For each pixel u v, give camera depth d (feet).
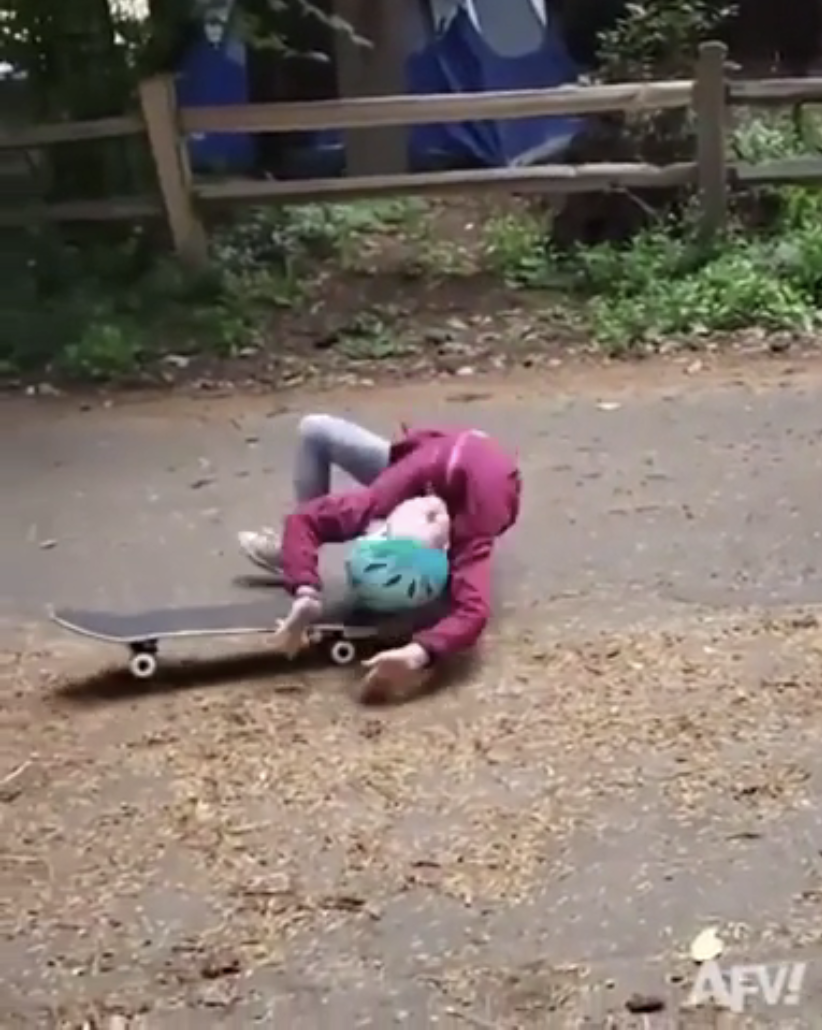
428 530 14.71
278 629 14.60
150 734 13.62
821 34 38.58
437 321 28.02
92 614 15.08
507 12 37.73
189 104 36.99
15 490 20.90
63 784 12.90
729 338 26.27
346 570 15.24
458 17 37.55
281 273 30.27
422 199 35.37
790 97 29.01
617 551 17.48
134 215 29.22
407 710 13.79
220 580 17.33
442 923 10.85
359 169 36.86
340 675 14.56
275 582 17.17
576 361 25.76
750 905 10.91
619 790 12.35
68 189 30.09
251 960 10.57
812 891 11.03
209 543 18.47
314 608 14.35
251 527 18.90
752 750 12.85
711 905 10.92
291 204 29.40
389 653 13.91
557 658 14.66
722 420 22.17
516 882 11.27
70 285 28.89
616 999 10.00
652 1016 9.83
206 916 11.07
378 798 12.41
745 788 12.29
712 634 15.07
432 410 23.54
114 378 26.04
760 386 23.71
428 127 37.17
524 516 18.71
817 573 16.63
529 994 10.07
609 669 14.38
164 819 12.29
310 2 36.99
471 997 10.07
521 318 27.86
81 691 14.62
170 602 16.80
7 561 18.31
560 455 21.07
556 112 29.12
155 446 22.50
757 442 21.12
